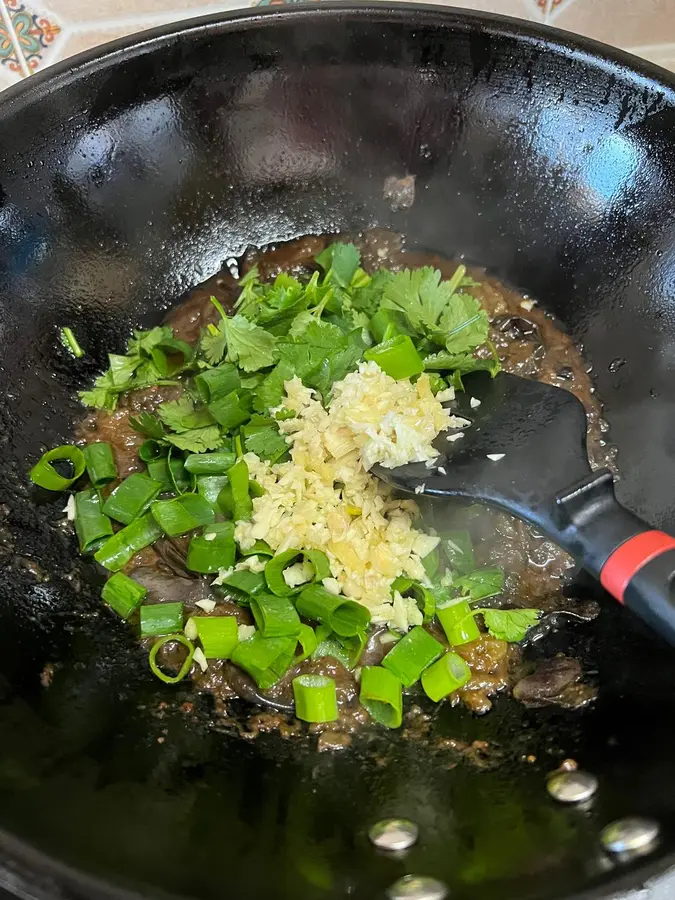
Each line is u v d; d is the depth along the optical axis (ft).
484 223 1.18
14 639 0.78
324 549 0.93
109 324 1.12
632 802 0.63
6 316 0.97
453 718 0.85
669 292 1.01
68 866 0.52
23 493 0.94
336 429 0.97
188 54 1.03
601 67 0.98
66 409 1.05
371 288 1.13
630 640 0.84
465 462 0.86
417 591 0.94
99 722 0.77
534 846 0.61
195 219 1.18
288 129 1.15
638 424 1.01
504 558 0.97
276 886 0.56
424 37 1.04
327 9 1.02
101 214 1.07
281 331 1.10
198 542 0.94
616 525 0.72
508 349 1.11
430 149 1.16
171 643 0.90
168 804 0.67
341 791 0.75
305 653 0.88
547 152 1.09
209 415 1.04
